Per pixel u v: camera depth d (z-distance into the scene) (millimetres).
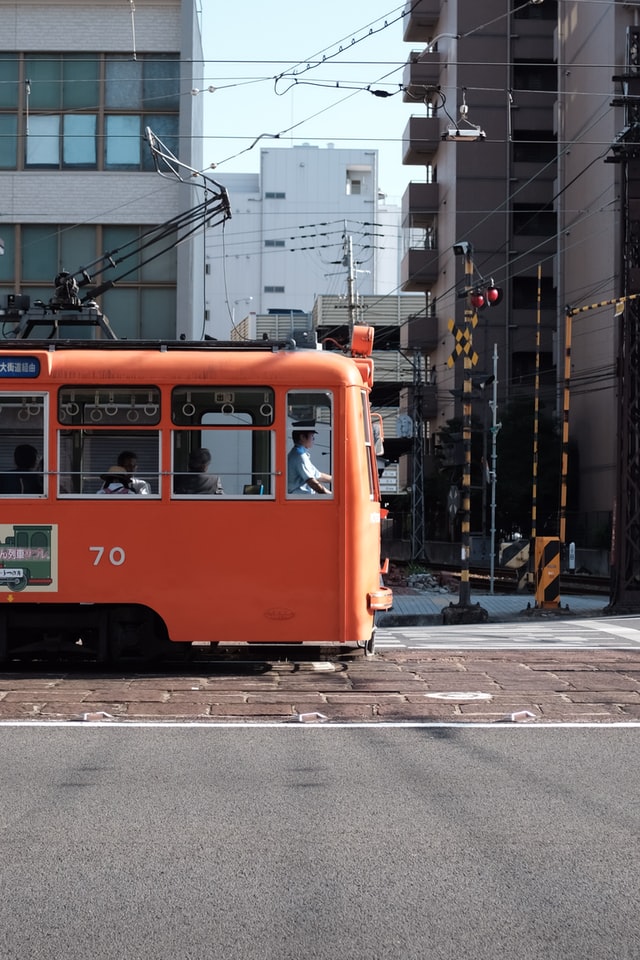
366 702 9047
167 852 5223
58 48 28859
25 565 10859
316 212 88438
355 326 11633
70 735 7887
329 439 10945
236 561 10828
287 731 8062
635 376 24641
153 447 10891
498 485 49469
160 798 6207
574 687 9883
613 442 45562
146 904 4523
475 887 4711
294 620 10828
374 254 88500
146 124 28984
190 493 10852
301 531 10859
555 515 50188
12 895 4633
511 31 55594
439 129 58500
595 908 4457
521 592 32375
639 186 24562
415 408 48281
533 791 6367
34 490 10883
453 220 56125
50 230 29016
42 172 28922
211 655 12297
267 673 10883
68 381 10859
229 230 88250
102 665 11484
